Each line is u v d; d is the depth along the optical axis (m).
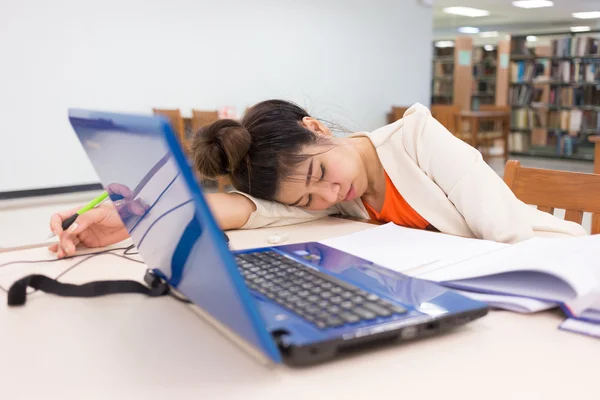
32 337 0.57
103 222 0.94
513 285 0.66
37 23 4.65
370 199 1.25
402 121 1.21
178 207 0.45
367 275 0.67
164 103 5.45
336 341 0.48
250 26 5.94
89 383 0.47
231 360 0.51
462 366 0.49
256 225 1.14
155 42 5.31
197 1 5.52
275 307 0.55
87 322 0.61
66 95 4.87
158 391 0.45
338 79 6.80
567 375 0.47
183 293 0.62
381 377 0.47
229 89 5.88
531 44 8.87
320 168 1.05
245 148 1.05
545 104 8.59
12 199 4.66
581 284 0.59
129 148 0.49
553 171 1.22
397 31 7.32
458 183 1.10
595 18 10.27
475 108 9.92
